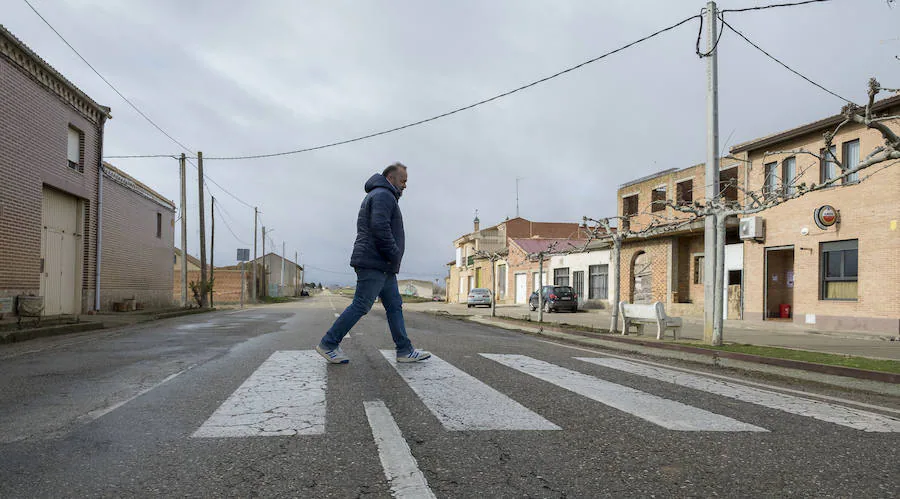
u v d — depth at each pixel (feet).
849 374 20.76
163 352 22.56
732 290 62.03
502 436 10.16
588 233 57.47
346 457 8.81
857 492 7.72
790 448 9.88
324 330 35.37
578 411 12.37
